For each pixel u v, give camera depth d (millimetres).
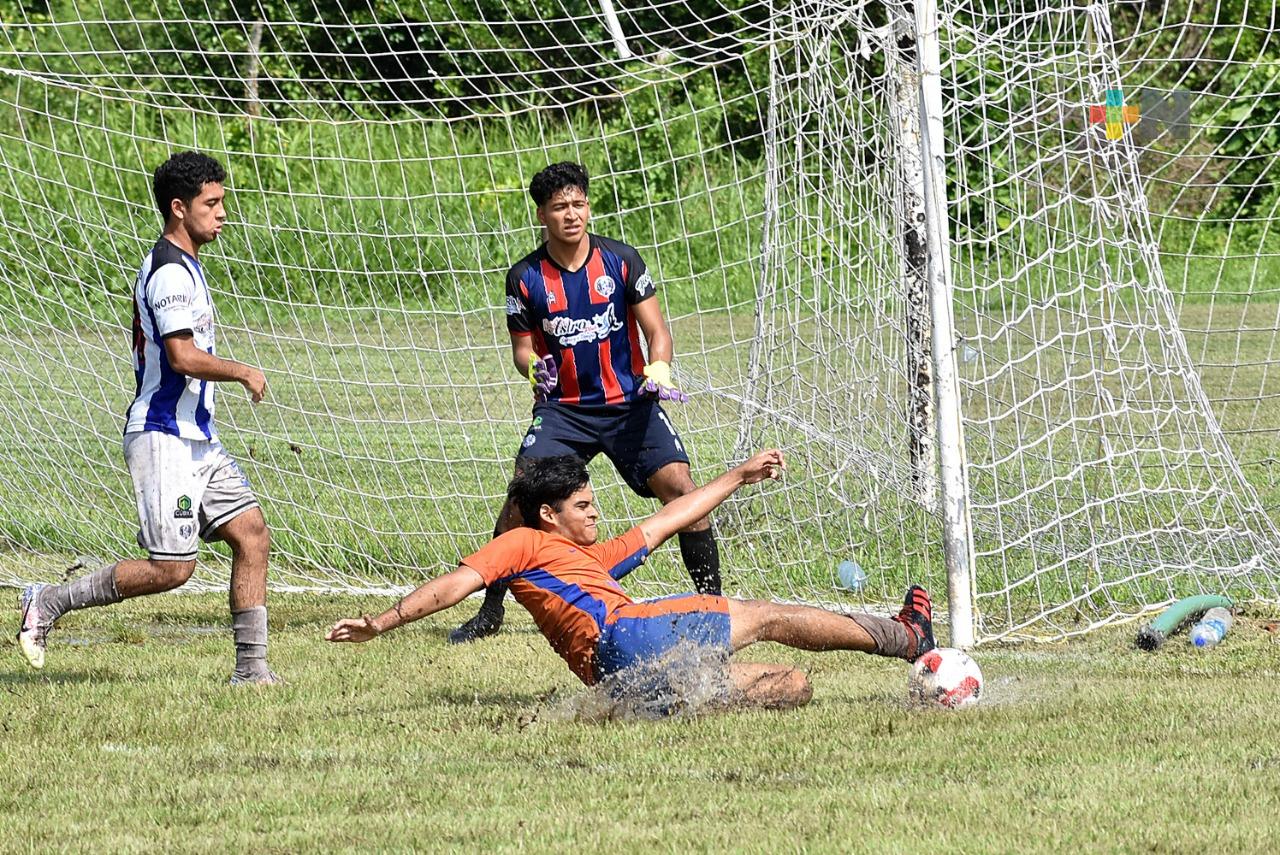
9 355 38844
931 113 21641
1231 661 21141
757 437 29062
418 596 16984
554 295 22203
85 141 55625
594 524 18000
